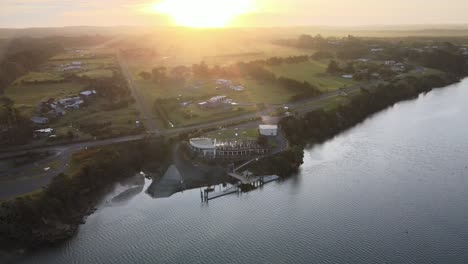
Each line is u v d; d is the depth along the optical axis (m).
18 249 107.25
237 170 150.25
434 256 103.44
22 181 131.62
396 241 109.94
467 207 125.69
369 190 138.38
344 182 145.12
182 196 137.62
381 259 103.00
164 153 162.00
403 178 146.25
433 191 136.12
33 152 155.12
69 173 137.62
